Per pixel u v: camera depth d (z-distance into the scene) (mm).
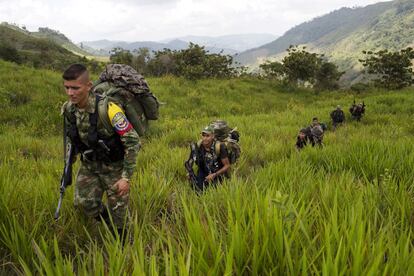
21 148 10664
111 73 3246
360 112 22438
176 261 2256
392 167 5863
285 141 12688
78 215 3736
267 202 2699
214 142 5719
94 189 3453
